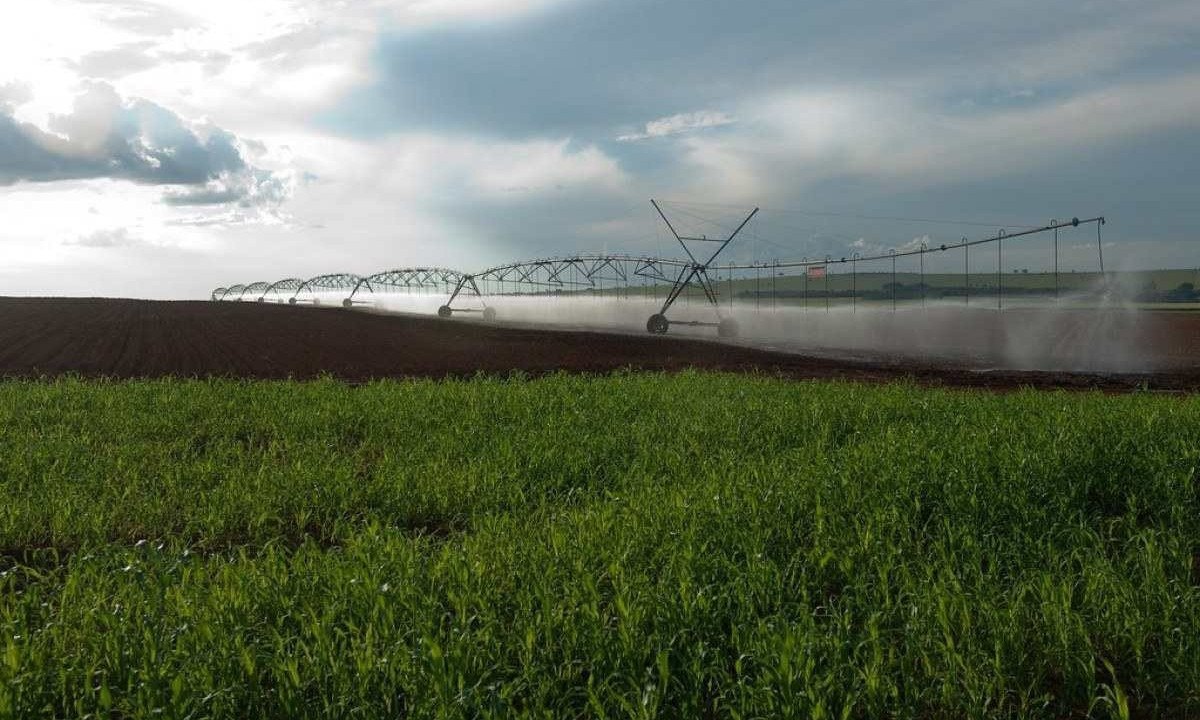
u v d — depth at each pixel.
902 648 4.44
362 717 3.59
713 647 4.29
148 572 5.38
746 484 7.13
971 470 7.28
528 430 10.88
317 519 7.38
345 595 4.76
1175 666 4.15
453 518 7.39
